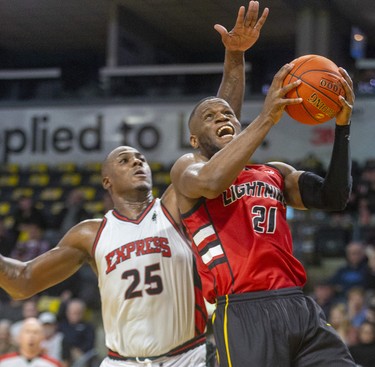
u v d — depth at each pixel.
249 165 4.28
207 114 4.18
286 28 19.09
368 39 19.75
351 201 14.45
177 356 4.93
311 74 3.87
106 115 18.33
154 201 5.12
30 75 18.98
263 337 3.83
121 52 18.73
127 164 5.12
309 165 15.16
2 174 18.55
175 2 17.78
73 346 10.50
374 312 9.11
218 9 17.94
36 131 18.67
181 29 19.62
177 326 4.93
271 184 4.17
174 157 17.83
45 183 18.12
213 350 5.03
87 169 18.14
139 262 4.93
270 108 3.79
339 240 13.73
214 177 3.78
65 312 11.41
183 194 4.08
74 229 5.12
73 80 21.88
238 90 4.77
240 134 3.81
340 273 11.82
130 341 4.93
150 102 18.11
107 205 15.20
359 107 16.62
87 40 20.89
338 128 3.98
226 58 4.79
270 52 20.59
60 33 20.47
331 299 10.83
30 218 15.20
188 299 4.96
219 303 3.98
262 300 3.90
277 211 4.09
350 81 3.93
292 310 3.90
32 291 5.04
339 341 3.91
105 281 5.00
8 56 22.19
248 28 4.57
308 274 13.22
